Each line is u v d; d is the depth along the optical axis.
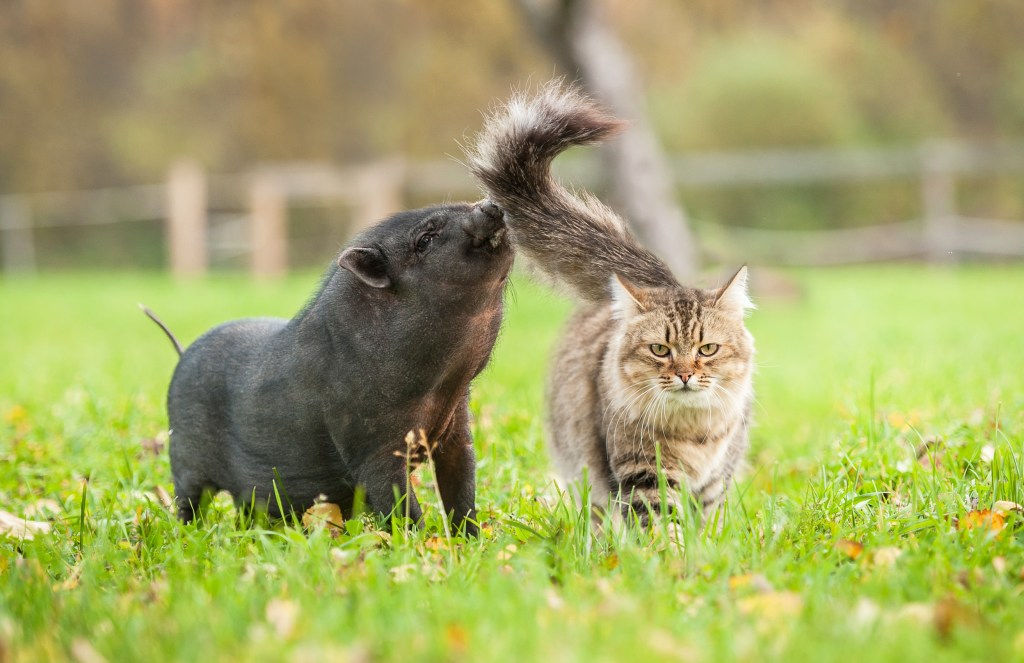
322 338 8.03
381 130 55.03
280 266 40.00
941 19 54.94
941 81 55.22
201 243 40.81
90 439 11.88
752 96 48.38
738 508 8.47
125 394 14.69
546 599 6.36
